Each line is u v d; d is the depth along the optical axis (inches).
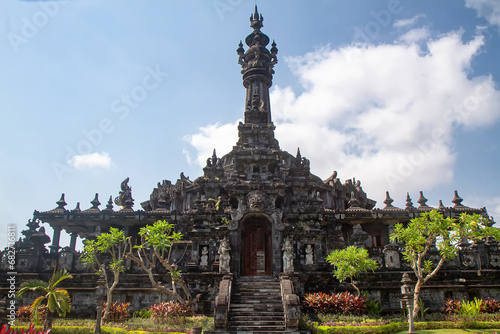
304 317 982.4
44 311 1069.8
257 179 1450.5
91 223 1518.2
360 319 981.8
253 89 1876.2
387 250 1236.5
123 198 1696.6
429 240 1024.2
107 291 1119.6
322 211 1423.5
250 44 2006.6
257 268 1325.0
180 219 1483.8
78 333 931.3
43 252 1330.0
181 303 1106.1
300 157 1662.2
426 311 1143.6
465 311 1055.6
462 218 999.0
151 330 919.7
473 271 1213.1
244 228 1277.1
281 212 1246.9
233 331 887.1
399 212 1530.5
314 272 1198.9
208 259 1280.8
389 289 1171.3
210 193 1510.8
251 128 1621.6
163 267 1243.8
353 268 1029.2
